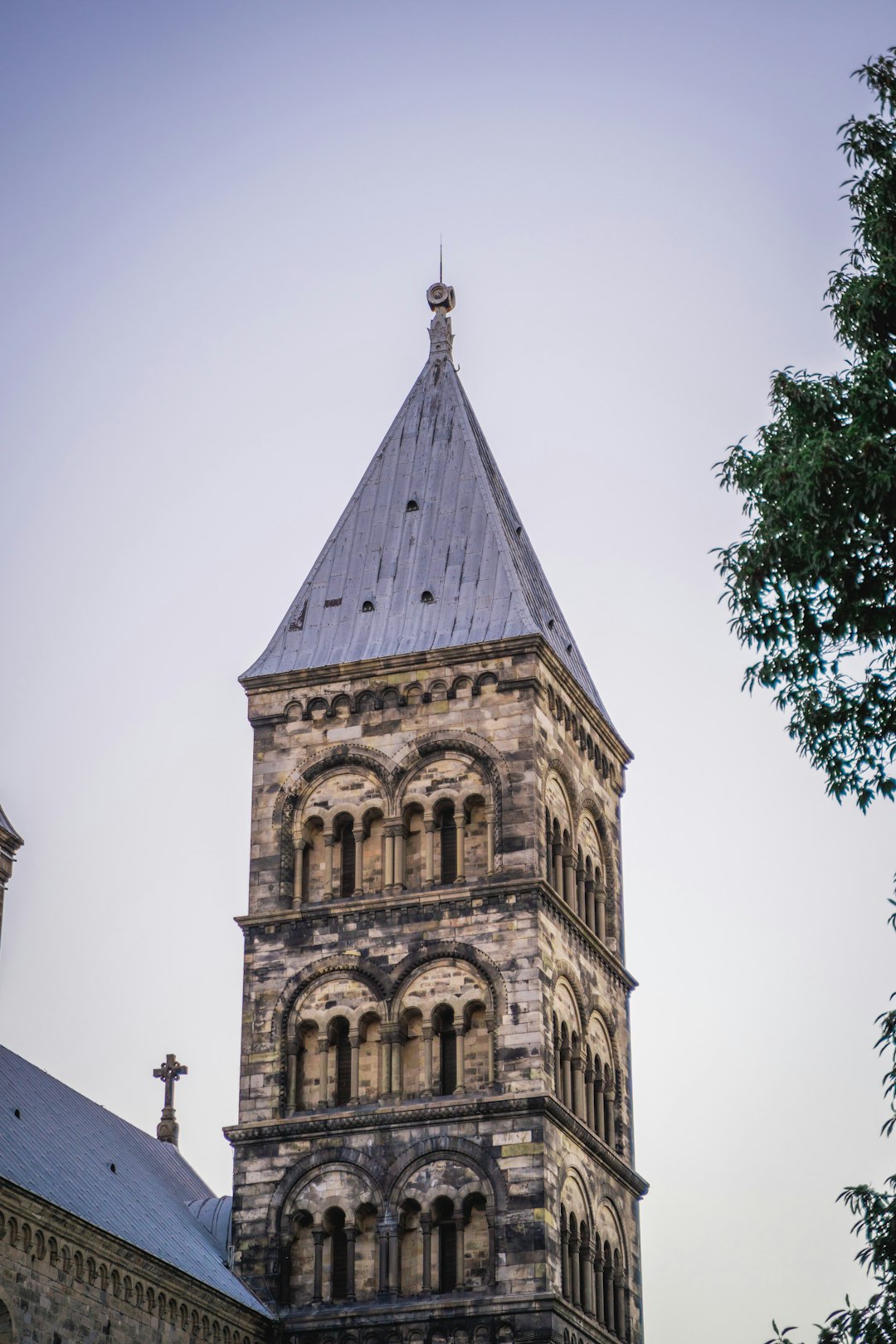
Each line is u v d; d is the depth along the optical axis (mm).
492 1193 81250
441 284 102312
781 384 56281
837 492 53594
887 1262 50531
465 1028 84000
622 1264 87562
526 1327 79000
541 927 84938
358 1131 83625
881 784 54625
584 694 93438
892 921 51750
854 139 56531
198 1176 93875
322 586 94125
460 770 87750
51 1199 70750
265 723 90938
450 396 98875
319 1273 82125
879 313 54906
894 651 54750
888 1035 51156
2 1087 79375
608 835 94625
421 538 94000
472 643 89000
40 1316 66875
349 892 88000
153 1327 73312
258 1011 86688
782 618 55000
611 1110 89438
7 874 82062
